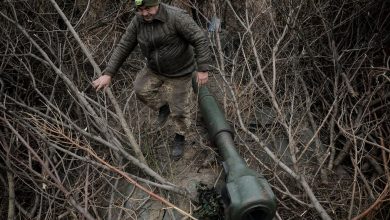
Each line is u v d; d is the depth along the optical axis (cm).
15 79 496
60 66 451
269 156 371
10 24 495
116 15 558
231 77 423
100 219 343
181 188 333
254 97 430
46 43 500
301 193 364
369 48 463
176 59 326
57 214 371
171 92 348
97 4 570
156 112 451
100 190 374
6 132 421
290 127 372
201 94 391
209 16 586
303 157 406
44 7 532
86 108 420
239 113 380
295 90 433
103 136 427
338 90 449
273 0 498
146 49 322
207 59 308
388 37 503
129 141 392
